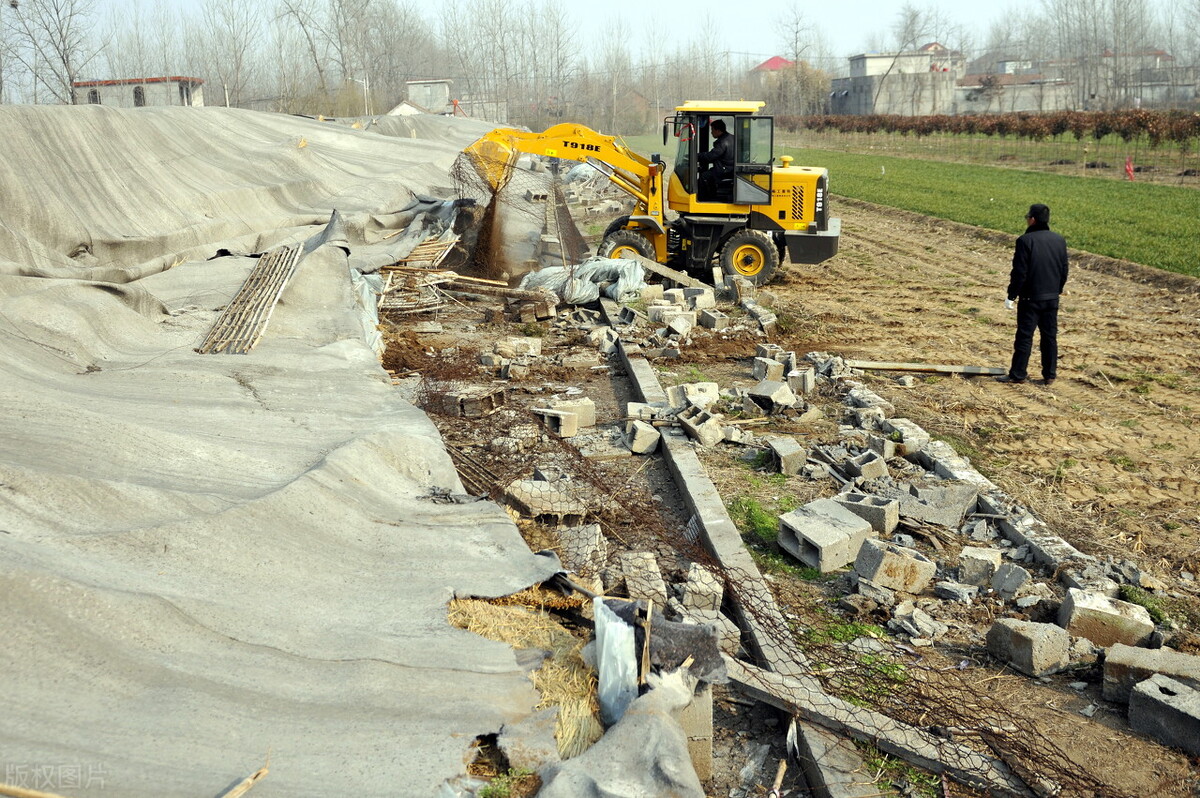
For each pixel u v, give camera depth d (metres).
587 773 3.95
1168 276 16.48
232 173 17.72
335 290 12.24
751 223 16.23
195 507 5.55
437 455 7.36
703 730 4.70
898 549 6.81
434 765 3.91
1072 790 4.55
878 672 5.59
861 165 44.62
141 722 3.82
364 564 5.52
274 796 3.56
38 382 7.43
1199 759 4.88
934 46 105.25
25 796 3.28
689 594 6.01
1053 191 29.95
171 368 8.79
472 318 14.68
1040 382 11.52
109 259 12.38
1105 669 5.43
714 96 92.94
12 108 13.03
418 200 20.31
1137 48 75.94
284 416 7.89
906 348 13.05
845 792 4.55
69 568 4.51
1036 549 7.08
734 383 11.41
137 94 52.16
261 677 4.26
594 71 89.56
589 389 11.41
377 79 78.25
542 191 23.47
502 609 5.24
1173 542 7.33
